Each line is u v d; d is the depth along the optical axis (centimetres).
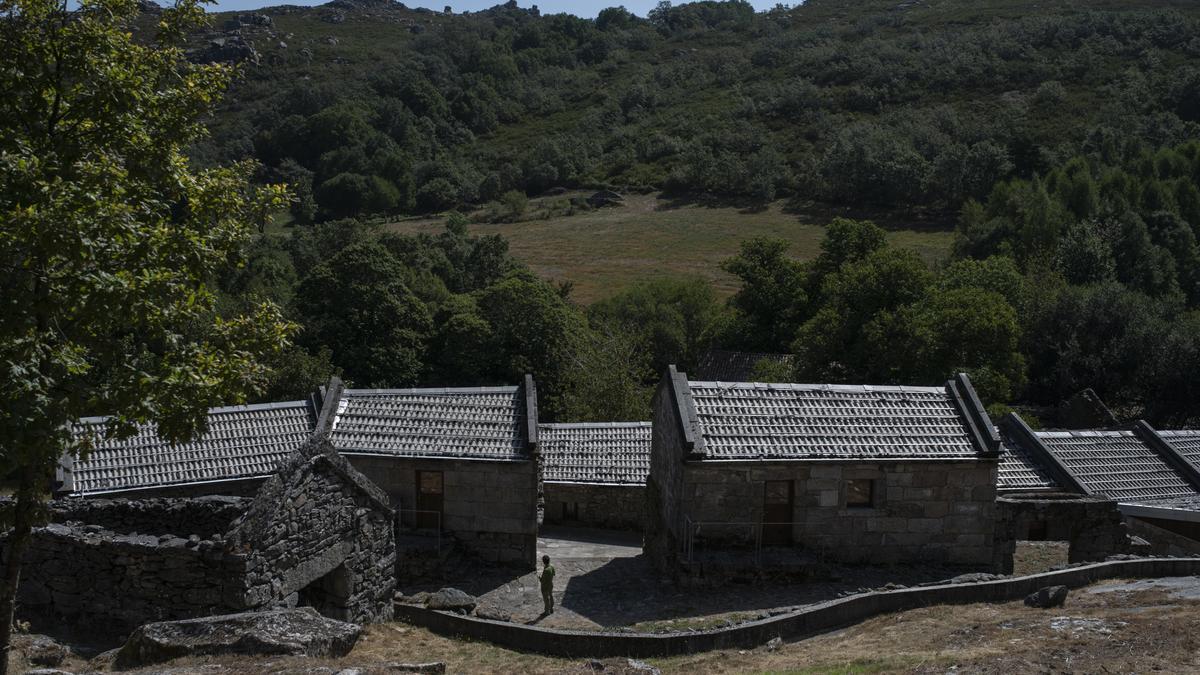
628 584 2320
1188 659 1244
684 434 2211
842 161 11681
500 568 2462
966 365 4241
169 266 1273
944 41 16612
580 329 5647
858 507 2300
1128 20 15375
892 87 14888
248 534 1459
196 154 12512
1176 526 2605
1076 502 2519
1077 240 6650
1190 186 7819
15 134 1275
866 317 4772
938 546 2317
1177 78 12381
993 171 10631
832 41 18900
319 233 9088
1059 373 5444
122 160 1345
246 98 17500
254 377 1357
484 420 2586
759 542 2231
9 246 1084
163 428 1270
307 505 1577
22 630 1468
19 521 1206
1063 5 18025
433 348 5450
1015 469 2838
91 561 1533
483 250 8188
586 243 11006
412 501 2509
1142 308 5494
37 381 1064
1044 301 5588
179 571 1466
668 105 17225
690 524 2206
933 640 1517
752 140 13938
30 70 1300
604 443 3191
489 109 17900
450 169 14100
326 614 1686
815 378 4878
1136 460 3028
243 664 1191
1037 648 1359
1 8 1315
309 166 14200
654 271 9800
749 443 2241
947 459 2277
